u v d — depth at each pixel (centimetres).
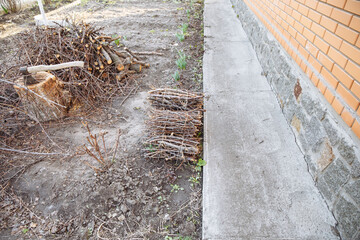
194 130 250
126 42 517
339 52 182
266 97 322
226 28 544
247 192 207
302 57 248
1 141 282
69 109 333
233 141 257
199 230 193
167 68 425
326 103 201
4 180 238
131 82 392
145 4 782
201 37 530
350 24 168
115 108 337
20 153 266
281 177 220
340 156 178
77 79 348
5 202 218
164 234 193
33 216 207
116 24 616
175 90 292
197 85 371
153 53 467
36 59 337
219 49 450
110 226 200
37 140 285
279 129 271
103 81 355
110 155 261
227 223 186
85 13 698
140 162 253
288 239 175
